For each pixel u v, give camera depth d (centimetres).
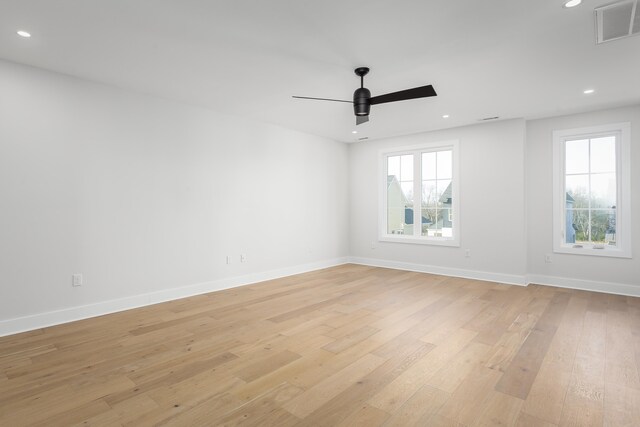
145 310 377
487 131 522
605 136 464
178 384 220
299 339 294
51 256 332
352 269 621
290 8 225
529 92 384
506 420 182
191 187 440
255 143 516
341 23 244
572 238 491
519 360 253
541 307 385
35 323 321
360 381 223
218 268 469
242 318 349
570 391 211
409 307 386
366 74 331
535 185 505
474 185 536
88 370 238
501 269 514
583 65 311
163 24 246
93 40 271
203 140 452
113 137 372
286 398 204
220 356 261
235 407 195
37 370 238
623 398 203
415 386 217
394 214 646
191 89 381
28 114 319
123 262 380
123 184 380
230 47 281
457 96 397
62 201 339
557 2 216
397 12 229
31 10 228
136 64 316
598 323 333
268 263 536
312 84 363
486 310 374
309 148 607
